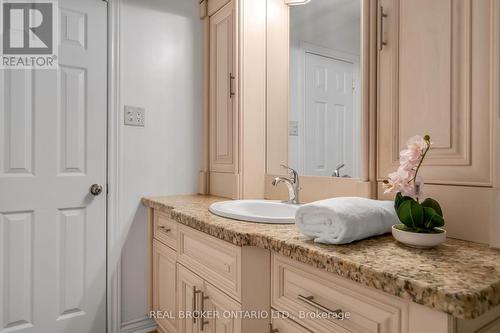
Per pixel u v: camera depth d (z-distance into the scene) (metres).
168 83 1.89
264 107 1.81
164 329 1.62
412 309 0.59
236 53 1.73
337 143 1.39
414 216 0.78
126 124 1.74
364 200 0.93
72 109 1.59
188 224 1.23
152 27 1.83
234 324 1.00
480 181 0.87
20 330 1.47
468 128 0.89
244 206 1.48
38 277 1.51
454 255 0.73
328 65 1.45
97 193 1.65
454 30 0.92
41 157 1.51
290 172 1.60
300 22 1.62
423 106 1.00
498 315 0.64
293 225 1.06
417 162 0.81
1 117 1.43
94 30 1.65
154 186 1.84
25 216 1.48
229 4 1.79
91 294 1.65
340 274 0.68
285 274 0.91
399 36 1.06
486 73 0.86
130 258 1.77
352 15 1.34
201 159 2.02
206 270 1.17
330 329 0.76
